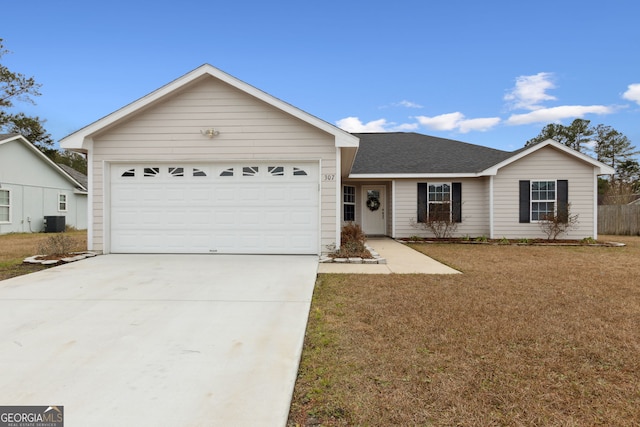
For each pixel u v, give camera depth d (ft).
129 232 27.07
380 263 24.41
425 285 17.95
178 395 7.67
